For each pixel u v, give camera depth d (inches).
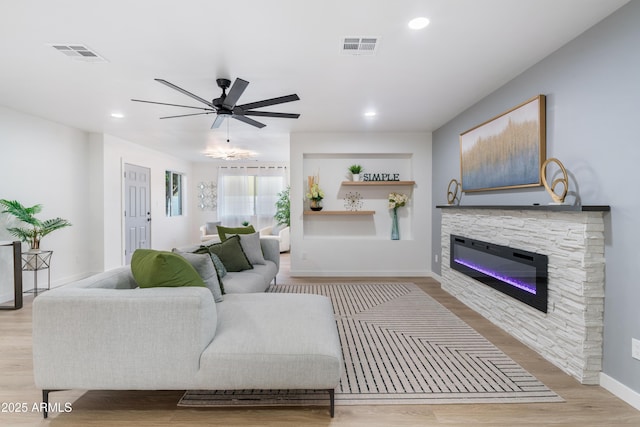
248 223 356.2
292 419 71.0
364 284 195.0
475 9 82.1
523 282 110.0
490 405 76.4
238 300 99.0
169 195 321.4
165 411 73.7
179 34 93.5
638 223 76.0
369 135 216.4
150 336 68.7
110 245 224.7
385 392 81.1
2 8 80.3
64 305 68.5
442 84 132.5
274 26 89.6
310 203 225.8
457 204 176.2
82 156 209.6
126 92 139.3
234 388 69.2
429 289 183.2
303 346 70.9
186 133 218.2
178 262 77.9
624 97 79.6
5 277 159.0
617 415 72.9
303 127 202.8
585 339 85.1
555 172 103.3
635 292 76.7
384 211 228.2
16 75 121.3
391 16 85.1
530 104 113.7
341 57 108.4
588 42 90.8
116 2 78.4
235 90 110.2
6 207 159.2
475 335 117.2
